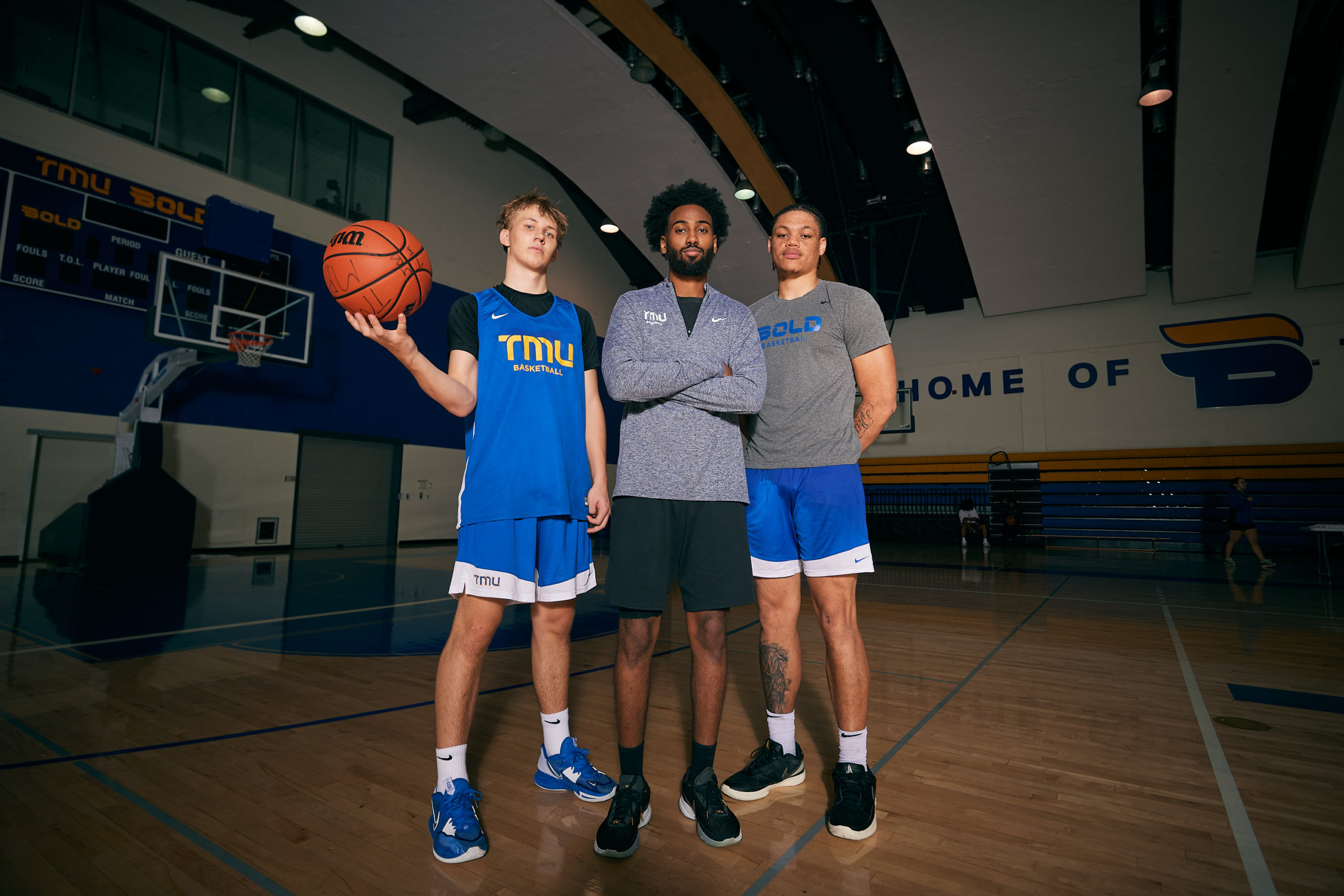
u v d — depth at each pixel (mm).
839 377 1659
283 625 4012
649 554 1410
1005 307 12297
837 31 8211
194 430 8758
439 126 12141
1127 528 11367
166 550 7086
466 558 1438
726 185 10969
